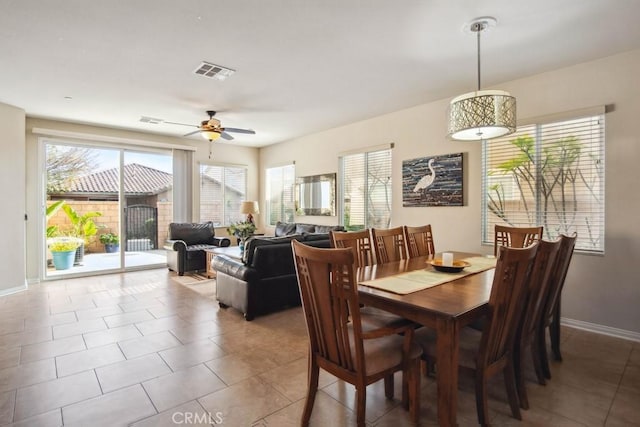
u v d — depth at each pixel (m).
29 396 2.03
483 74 3.36
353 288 1.49
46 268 5.09
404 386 1.94
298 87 3.70
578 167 3.19
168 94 3.90
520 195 3.55
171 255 5.70
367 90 3.81
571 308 3.22
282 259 3.64
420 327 2.08
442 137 4.17
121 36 2.57
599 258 3.05
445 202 4.14
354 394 2.09
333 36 2.59
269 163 7.22
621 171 2.93
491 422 1.81
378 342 1.79
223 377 2.27
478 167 3.86
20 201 4.49
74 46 2.73
